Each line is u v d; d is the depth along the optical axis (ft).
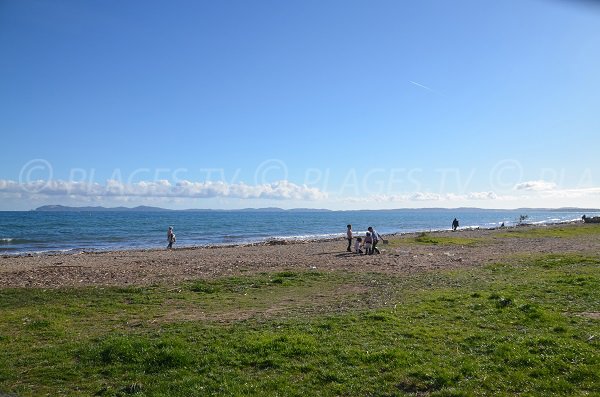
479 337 39.11
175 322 48.08
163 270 90.89
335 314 49.42
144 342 38.22
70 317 52.26
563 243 157.07
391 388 30.19
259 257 118.42
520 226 307.58
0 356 37.76
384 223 519.60
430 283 71.61
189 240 238.07
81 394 30.55
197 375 32.68
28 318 51.19
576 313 47.57
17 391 31.07
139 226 377.50
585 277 68.54
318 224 467.93
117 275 83.76
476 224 492.13
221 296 63.72
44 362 35.99
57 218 531.09
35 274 85.71
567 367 32.37
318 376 32.04
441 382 30.60
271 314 51.47
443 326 43.06
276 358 35.09
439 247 147.84
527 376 31.30
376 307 53.16
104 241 224.94
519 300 53.01
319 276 80.53
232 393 29.60
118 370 34.04
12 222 413.80
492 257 113.60
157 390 30.60
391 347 36.94
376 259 111.86
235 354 36.11
